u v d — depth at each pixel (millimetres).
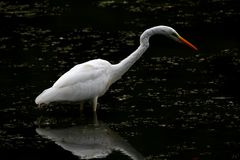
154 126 12164
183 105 13289
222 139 11344
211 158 10477
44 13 22219
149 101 13656
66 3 23891
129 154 10836
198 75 15484
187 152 10781
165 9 22641
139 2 24000
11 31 19906
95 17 21641
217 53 17500
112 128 12172
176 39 13406
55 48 18047
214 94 13961
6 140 11625
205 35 19234
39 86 14664
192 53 17688
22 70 15969
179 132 11773
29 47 18125
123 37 19125
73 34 19578
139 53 13438
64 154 10914
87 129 12195
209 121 12305
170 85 14727
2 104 13523
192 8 22719
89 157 10781
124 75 15719
